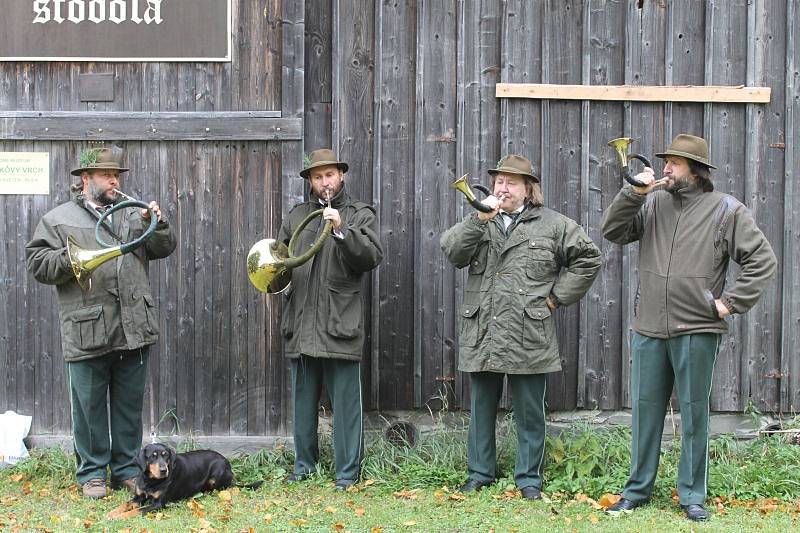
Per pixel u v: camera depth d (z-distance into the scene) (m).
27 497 4.51
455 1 5.24
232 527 3.98
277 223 5.22
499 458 4.91
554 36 5.26
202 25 5.19
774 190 5.27
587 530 3.90
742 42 5.25
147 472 4.18
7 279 5.24
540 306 4.44
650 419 4.20
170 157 5.21
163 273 5.23
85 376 4.49
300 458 4.84
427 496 4.48
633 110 5.26
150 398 5.25
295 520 4.04
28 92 5.20
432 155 5.25
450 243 4.47
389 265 5.27
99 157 4.51
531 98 5.23
